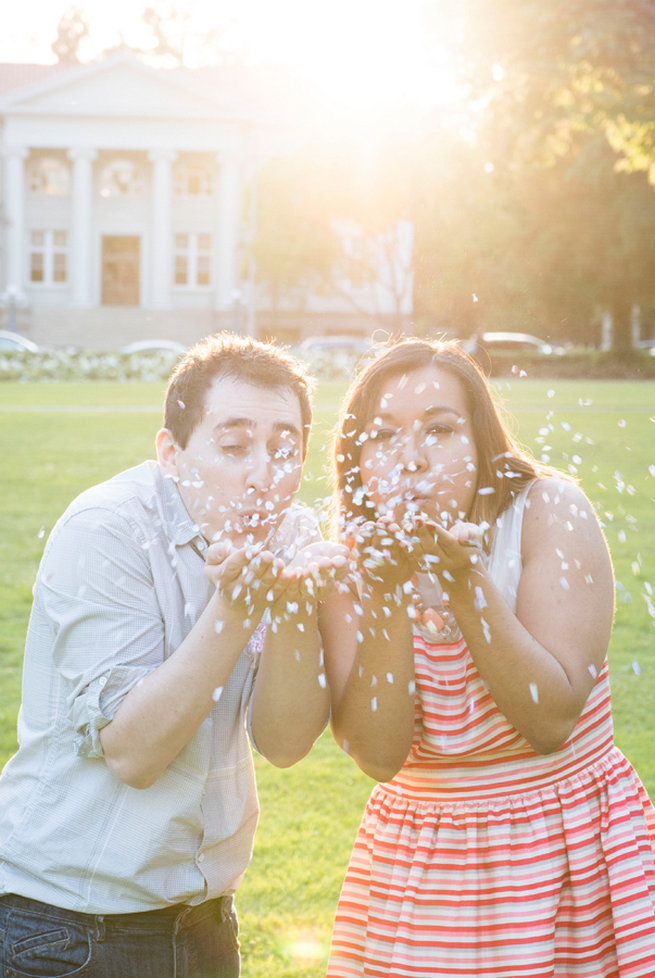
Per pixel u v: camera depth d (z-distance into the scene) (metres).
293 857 3.58
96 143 50.41
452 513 1.95
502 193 23.92
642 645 5.66
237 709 2.01
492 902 1.98
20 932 1.92
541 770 2.02
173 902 1.95
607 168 27.67
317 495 8.10
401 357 1.98
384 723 1.95
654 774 4.07
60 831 1.90
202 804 1.95
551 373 35.34
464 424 1.96
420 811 2.06
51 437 14.97
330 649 2.07
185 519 1.93
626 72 16.89
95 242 51.78
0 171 51.88
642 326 49.25
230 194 50.84
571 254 33.88
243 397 1.86
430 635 1.99
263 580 1.73
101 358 33.56
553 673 1.88
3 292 51.62
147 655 1.88
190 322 51.00
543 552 2.00
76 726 1.84
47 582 1.89
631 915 1.99
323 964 2.99
